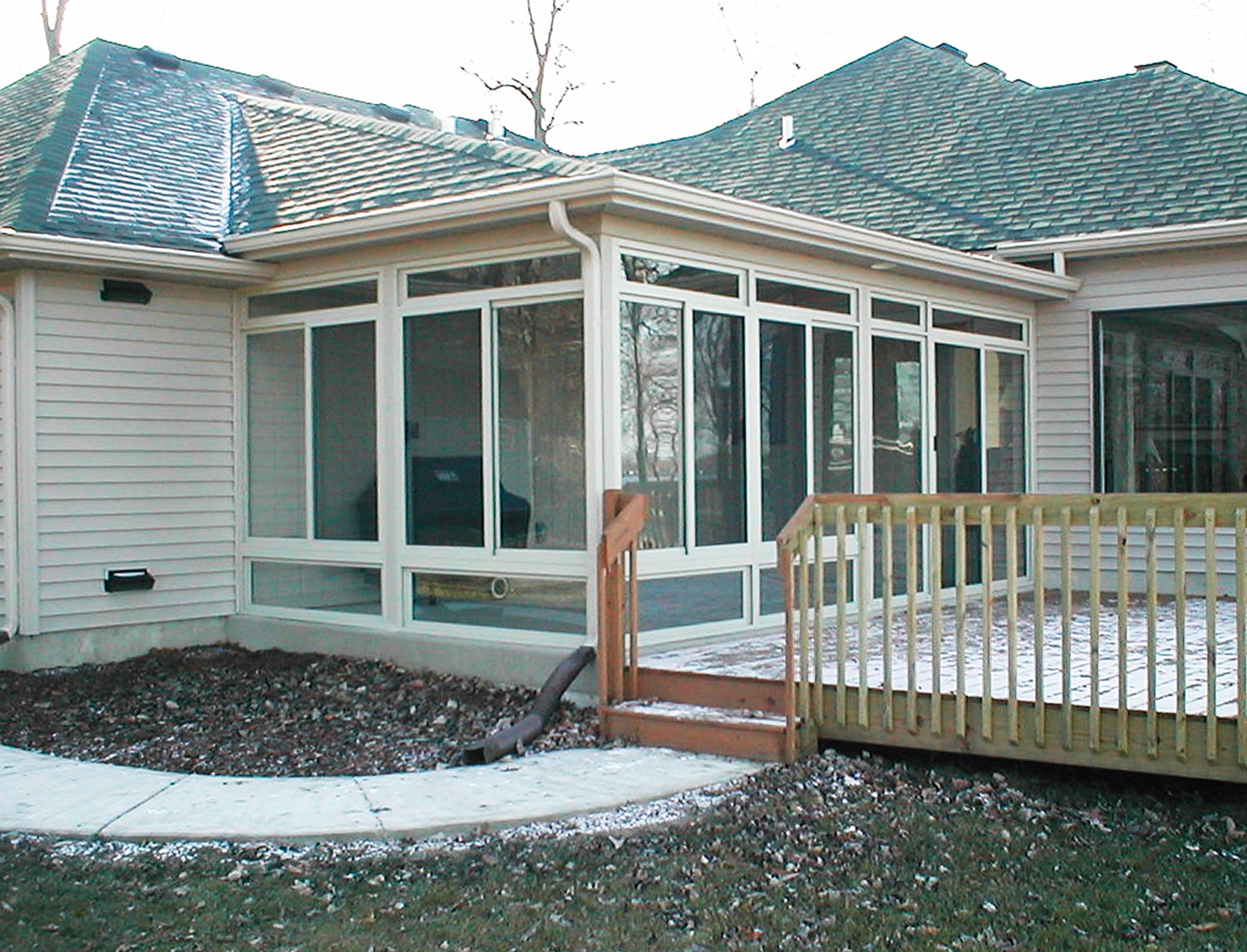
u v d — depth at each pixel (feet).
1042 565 19.40
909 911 15.26
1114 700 20.75
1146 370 38.88
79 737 24.61
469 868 16.85
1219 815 18.65
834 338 31.42
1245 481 37.24
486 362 27.22
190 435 32.42
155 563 31.81
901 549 33.88
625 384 25.85
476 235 27.40
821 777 20.56
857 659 24.75
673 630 27.04
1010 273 35.55
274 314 32.09
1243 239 35.96
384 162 32.58
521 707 25.16
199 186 34.99
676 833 18.08
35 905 15.52
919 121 48.85
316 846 17.87
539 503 26.53
